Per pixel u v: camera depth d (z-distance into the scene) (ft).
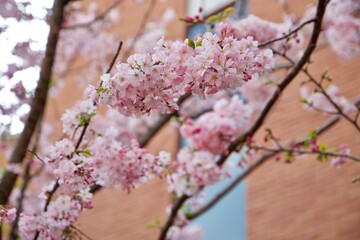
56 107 42.52
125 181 16.79
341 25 29.37
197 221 33.58
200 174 20.99
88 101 15.67
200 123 21.72
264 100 29.89
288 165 31.78
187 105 30.83
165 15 39.58
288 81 19.49
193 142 21.62
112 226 37.06
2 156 32.53
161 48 11.50
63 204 15.81
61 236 15.94
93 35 36.32
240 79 11.41
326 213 29.60
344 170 29.91
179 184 21.12
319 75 32.91
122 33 41.22
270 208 31.50
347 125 30.71
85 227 37.91
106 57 36.70
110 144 16.66
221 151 21.48
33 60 25.90
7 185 17.92
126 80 11.33
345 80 32.07
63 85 42.73
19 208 21.99
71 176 13.88
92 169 14.03
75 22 35.06
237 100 23.13
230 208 32.94
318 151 21.04
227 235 32.37
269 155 25.09
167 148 37.06
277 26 18.75
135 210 36.65
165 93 11.50
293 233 30.17
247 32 18.19
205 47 11.48
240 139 20.99
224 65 11.28
